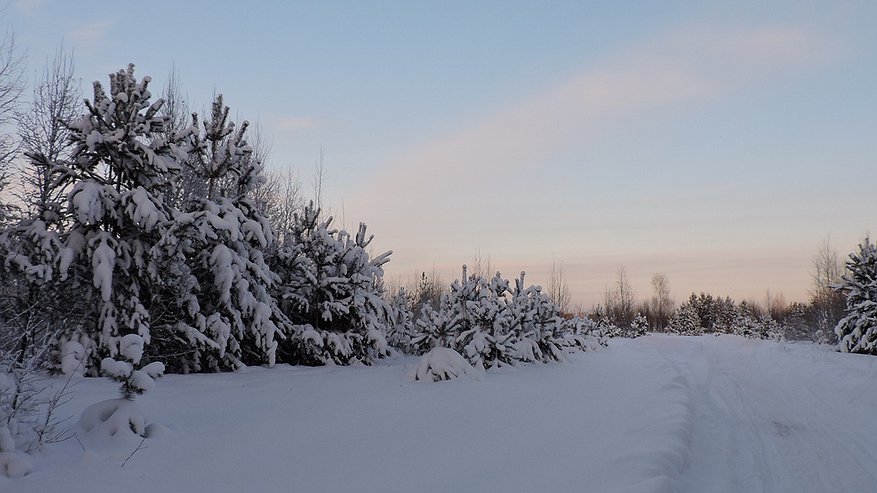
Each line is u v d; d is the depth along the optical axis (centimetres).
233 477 437
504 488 442
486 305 1334
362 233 1296
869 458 639
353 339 1195
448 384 917
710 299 7269
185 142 1058
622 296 6900
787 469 592
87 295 863
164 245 895
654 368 1456
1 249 802
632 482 454
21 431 480
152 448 492
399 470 477
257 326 1047
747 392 1155
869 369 1355
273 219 2223
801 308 5478
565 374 1247
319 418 647
